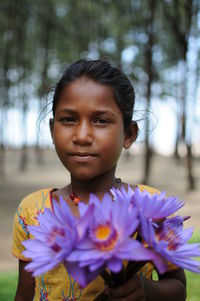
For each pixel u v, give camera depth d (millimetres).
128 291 1059
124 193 1060
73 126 1359
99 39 19141
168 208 1014
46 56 20766
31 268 920
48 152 29750
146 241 929
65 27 20906
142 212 979
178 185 16094
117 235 893
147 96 13266
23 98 23031
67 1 19578
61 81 1411
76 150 1334
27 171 21312
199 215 10078
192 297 3662
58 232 960
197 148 28641
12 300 3779
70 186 1594
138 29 17141
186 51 14219
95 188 1495
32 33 23109
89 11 19922
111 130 1354
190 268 926
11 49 22984
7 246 7758
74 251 890
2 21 20875
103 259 861
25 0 19297
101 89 1358
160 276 1448
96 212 940
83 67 1394
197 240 5301
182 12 15008
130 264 1091
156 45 20203
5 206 12086
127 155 26375
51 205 1552
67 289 1437
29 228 1021
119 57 21188
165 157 26016
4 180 17953
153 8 13773
